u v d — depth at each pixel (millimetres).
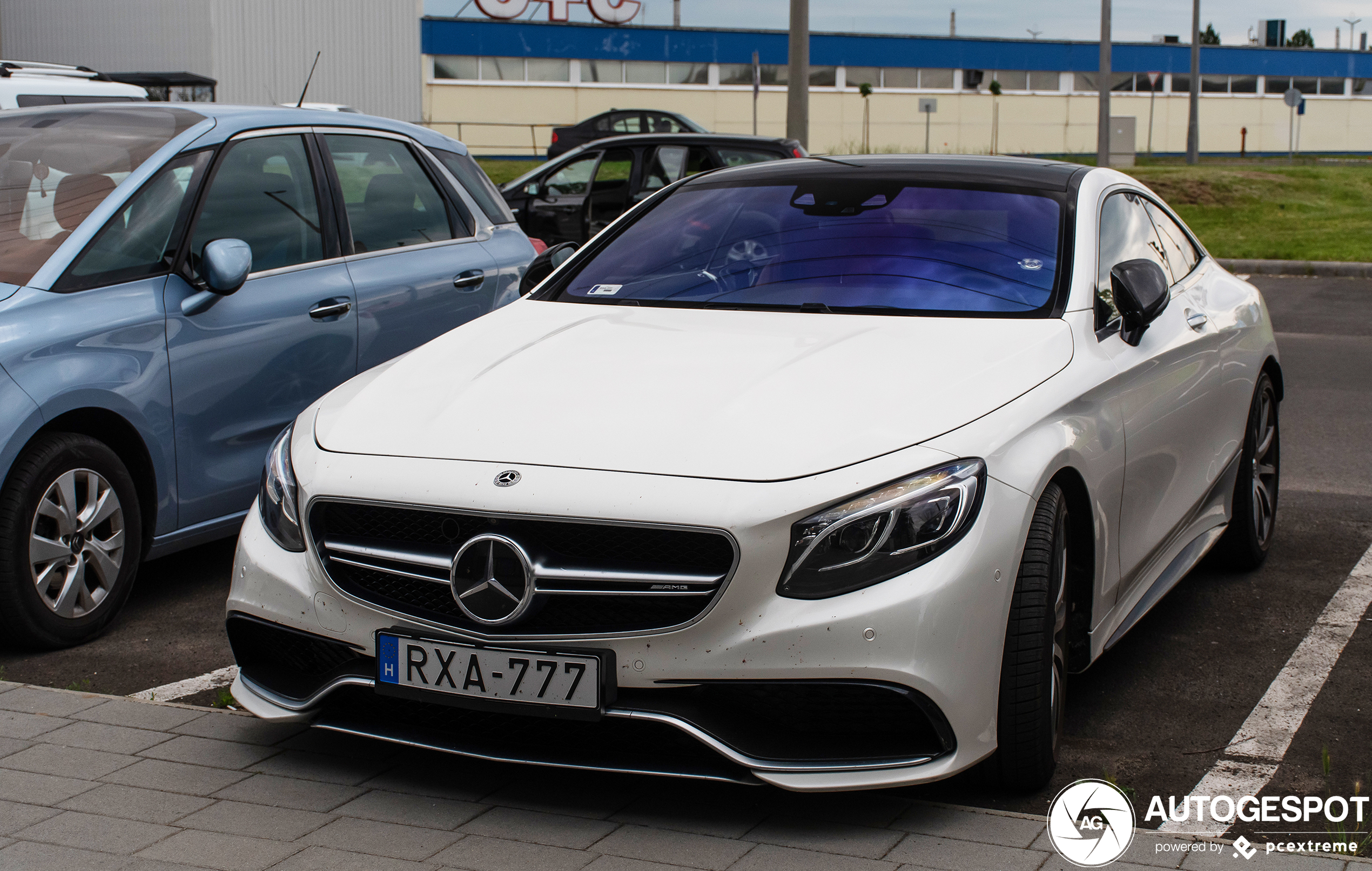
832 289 3826
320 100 27500
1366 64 57812
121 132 4836
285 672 3252
